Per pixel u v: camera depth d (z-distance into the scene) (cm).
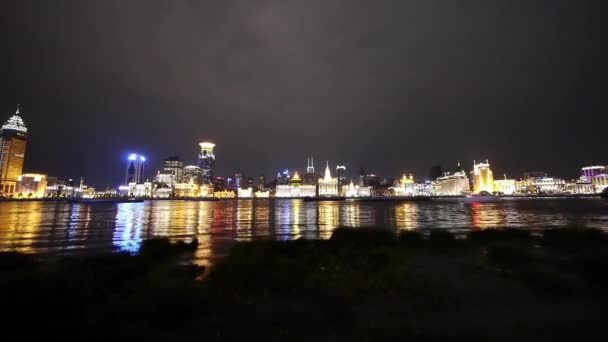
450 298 1063
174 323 854
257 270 1317
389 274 1303
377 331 803
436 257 1781
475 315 923
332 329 821
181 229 4231
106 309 892
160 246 2009
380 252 1723
